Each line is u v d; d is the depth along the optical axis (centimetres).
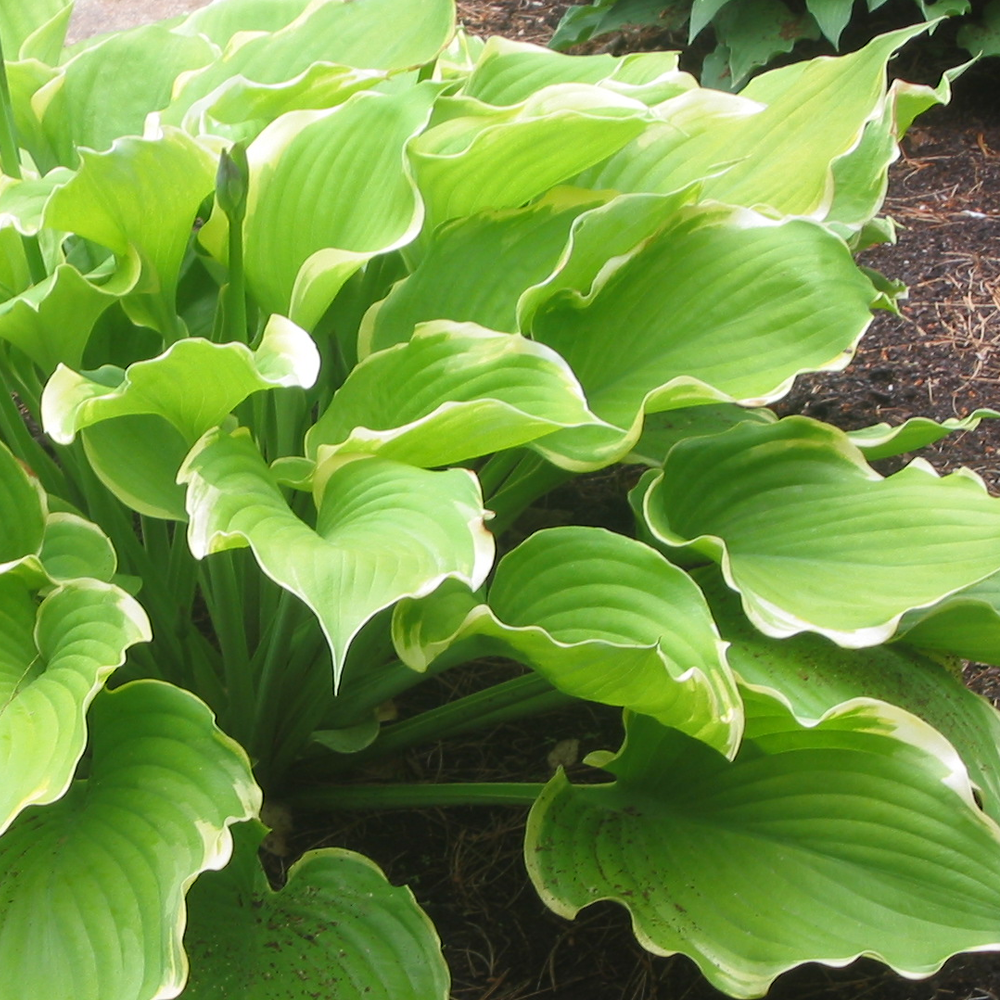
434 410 140
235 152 138
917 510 147
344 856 145
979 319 219
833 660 146
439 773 168
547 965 154
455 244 153
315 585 128
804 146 159
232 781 133
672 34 312
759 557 149
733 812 145
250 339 162
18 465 144
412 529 132
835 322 148
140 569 154
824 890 140
